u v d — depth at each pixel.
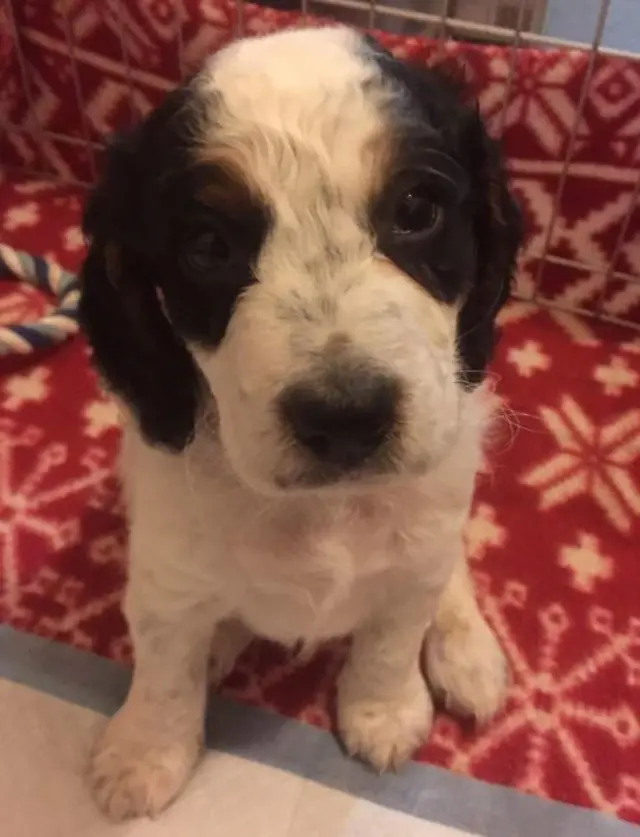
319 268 0.18
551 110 0.38
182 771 0.28
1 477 0.36
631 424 0.38
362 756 0.29
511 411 0.36
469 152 0.22
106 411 0.38
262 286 0.18
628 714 0.30
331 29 0.22
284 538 0.24
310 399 0.17
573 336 0.41
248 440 0.18
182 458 0.23
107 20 0.41
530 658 0.31
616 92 0.37
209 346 0.20
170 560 0.24
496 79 0.38
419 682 0.29
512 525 0.35
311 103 0.19
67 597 0.32
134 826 0.28
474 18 0.44
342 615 0.26
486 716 0.30
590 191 0.39
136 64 0.42
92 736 0.29
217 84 0.19
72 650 0.31
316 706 0.30
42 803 0.28
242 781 0.28
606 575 0.33
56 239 0.44
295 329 0.17
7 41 0.43
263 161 0.18
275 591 0.25
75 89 0.44
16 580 0.33
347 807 0.28
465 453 0.24
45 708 0.30
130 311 0.22
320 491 0.19
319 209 0.18
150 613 0.25
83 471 0.36
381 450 0.18
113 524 0.34
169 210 0.19
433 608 0.27
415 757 0.29
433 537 0.24
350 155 0.18
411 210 0.19
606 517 0.35
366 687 0.29
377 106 0.19
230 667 0.31
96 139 0.45
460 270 0.21
